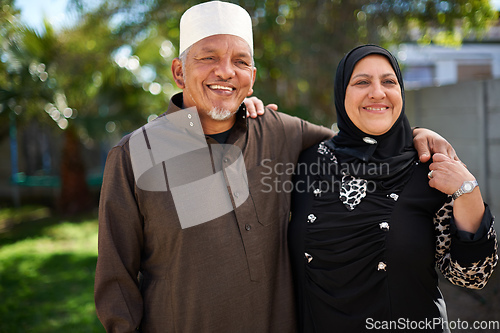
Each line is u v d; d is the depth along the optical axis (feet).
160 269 5.21
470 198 4.67
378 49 5.37
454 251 4.76
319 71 14.67
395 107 5.26
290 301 5.44
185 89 5.45
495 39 21.30
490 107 12.14
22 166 34.94
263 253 5.26
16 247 20.67
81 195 28.17
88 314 12.09
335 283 5.12
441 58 22.24
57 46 20.17
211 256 5.04
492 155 12.17
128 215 5.14
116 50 18.34
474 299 9.93
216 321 5.02
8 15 18.44
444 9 14.20
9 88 21.02
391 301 4.97
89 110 24.63
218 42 5.11
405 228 4.99
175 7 14.23
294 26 14.55
